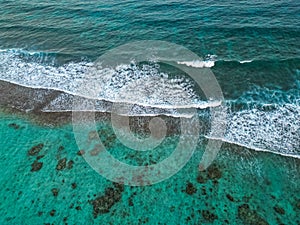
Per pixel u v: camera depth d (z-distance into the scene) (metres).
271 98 13.41
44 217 9.15
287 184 9.89
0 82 15.59
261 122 12.20
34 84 15.30
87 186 10.12
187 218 9.08
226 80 14.76
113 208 9.45
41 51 18.00
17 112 13.63
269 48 17.19
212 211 9.23
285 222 8.76
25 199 9.69
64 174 10.57
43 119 13.16
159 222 9.00
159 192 9.91
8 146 11.78
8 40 19.41
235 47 17.58
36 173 10.62
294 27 18.94
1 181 10.29
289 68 15.25
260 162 10.70
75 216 9.21
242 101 13.34
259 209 9.19
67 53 17.69
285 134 11.61
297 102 13.04
